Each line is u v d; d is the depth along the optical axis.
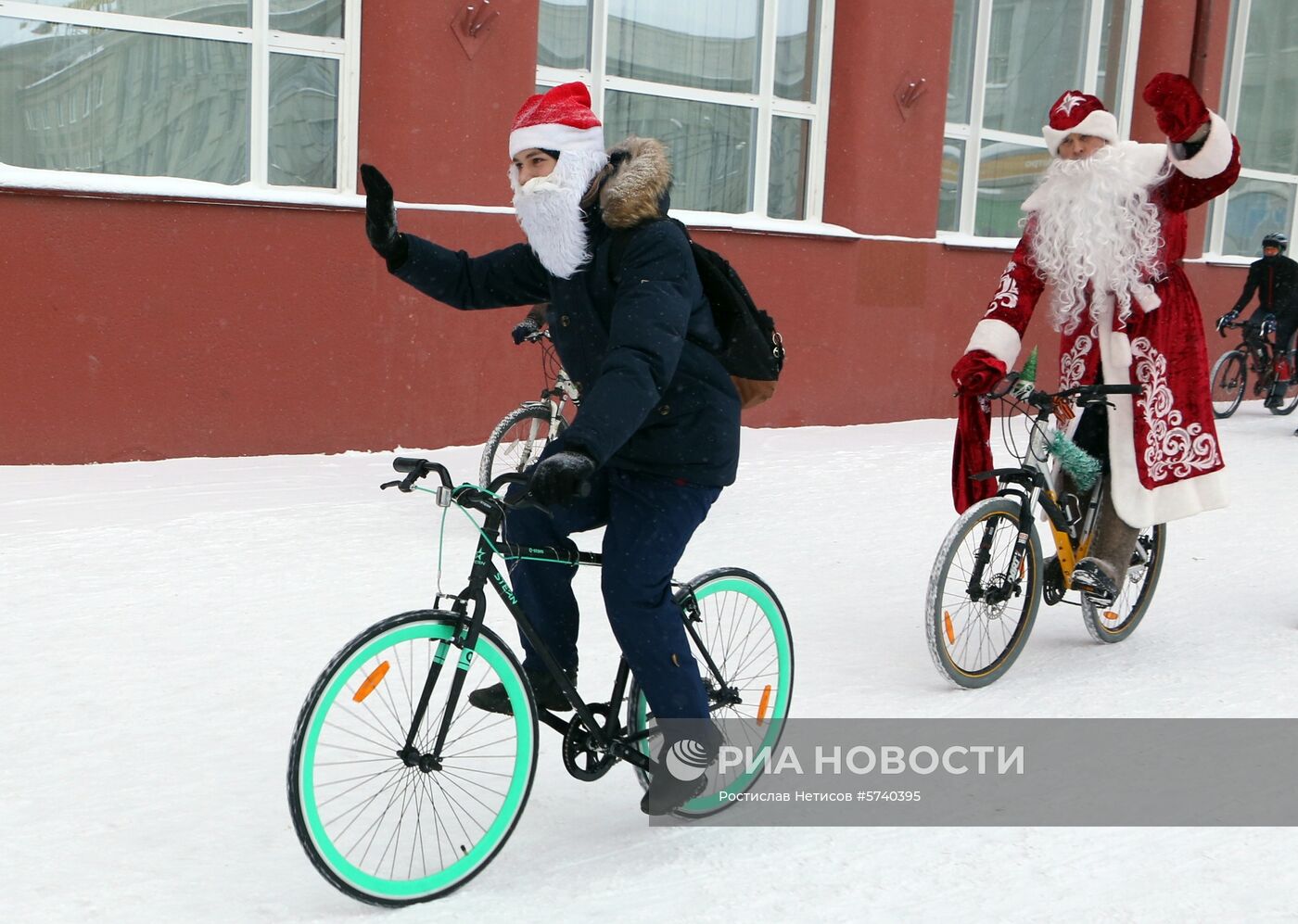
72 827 3.06
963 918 2.83
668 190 2.99
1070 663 4.77
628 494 3.05
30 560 5.25
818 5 9.95
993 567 4.46
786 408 9.91
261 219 7.39
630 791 3.49
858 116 9.98
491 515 2.81
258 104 7.57
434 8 7.80
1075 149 4.80
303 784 2.63
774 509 7.07
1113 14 12.15
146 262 7.09
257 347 7.47
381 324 7.85
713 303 3.06
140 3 7.21
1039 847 3.20
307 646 4.44
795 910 2.85
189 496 6.49
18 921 2.62
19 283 6.78
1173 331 4.79
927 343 10.71
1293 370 11.83
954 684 4.41
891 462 8.65
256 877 2.88
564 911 2.80
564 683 3.06
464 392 8.23
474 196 8.16
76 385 6.99
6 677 4.02
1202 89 12.55
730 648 3.45
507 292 3.32
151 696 3.93
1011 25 11.32
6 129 6.97
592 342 3.07
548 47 8.72
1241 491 8.21
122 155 7.31
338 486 6.93
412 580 5.26
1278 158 14.23
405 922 2.72
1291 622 5.38
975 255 10.91
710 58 9.51
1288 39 13.97
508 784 3.00
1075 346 4.91
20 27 6.93
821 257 9.89
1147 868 3.10
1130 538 4.84
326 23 7.73
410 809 3.17
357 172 7.87
